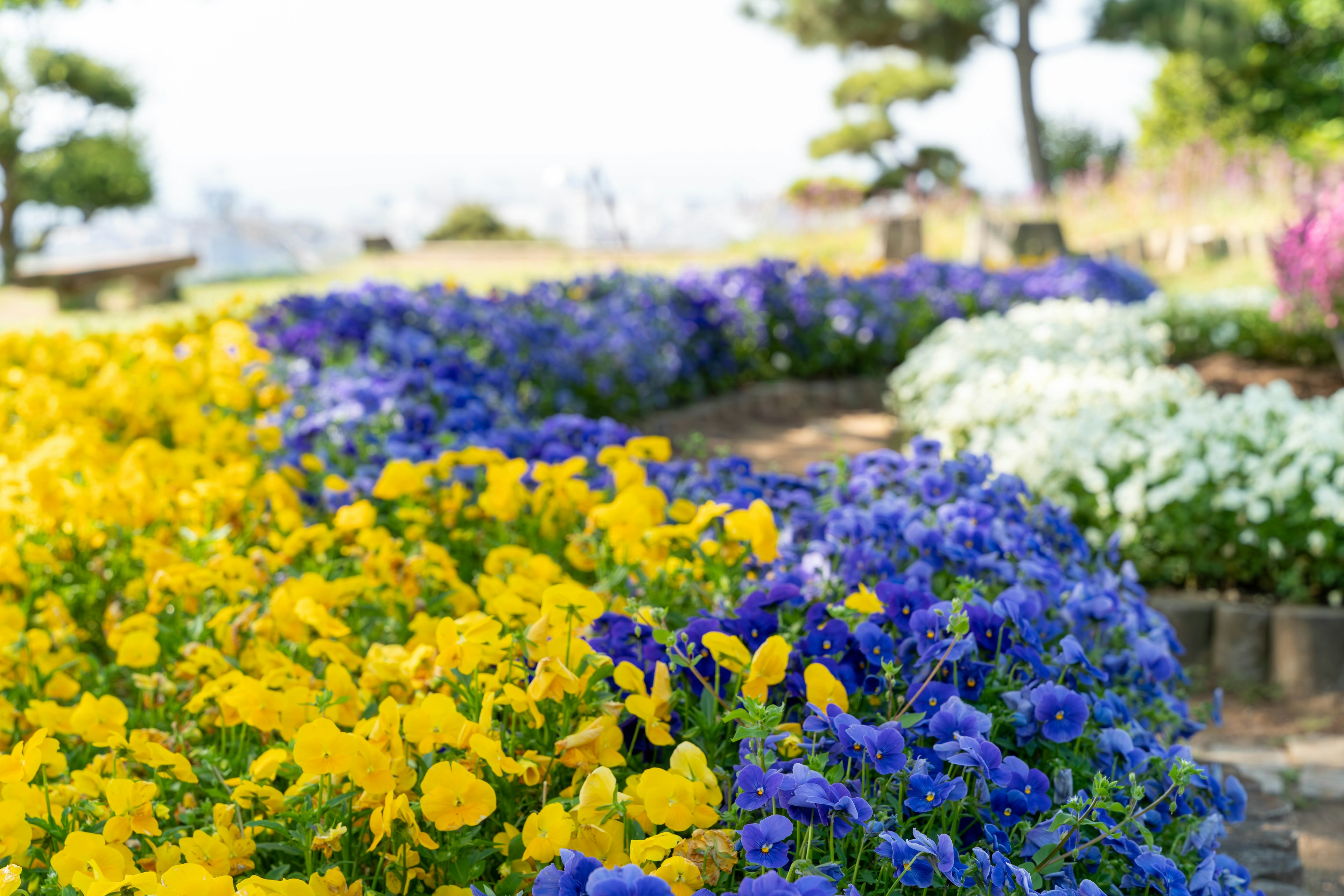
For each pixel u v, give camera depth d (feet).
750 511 7.96
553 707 6.38
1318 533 12.39
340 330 18.95
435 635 7.36
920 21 68.74
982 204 63.87
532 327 20.88
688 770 5.71
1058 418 16.33
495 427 14.01
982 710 6.47
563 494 10.10
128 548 10.12
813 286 27.68
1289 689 12.07
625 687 6.29
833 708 5.77
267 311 20.56
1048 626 7.50
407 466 9.83
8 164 82.48
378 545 8.88
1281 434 13.89
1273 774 10.34
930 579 7.76
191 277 73.56
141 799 5.73
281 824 5.74
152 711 7.55
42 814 5.98
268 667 7.27
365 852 5.90
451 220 89.15
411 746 6.02
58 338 18.35
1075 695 6.28
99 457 11.40
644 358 22.33
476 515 10.46
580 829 5.37
